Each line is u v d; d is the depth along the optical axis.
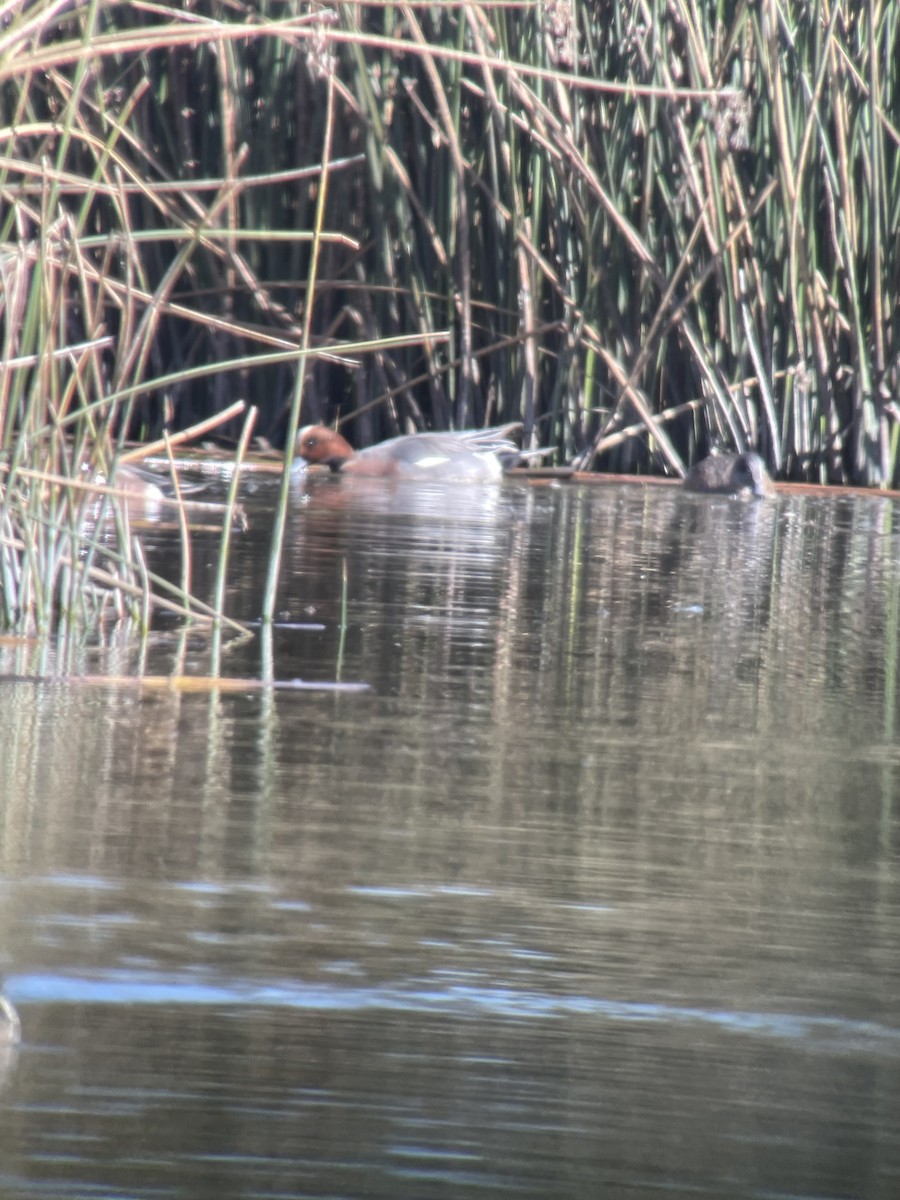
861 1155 3.57
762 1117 3.74
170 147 24.62
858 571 15.00
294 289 25.69
